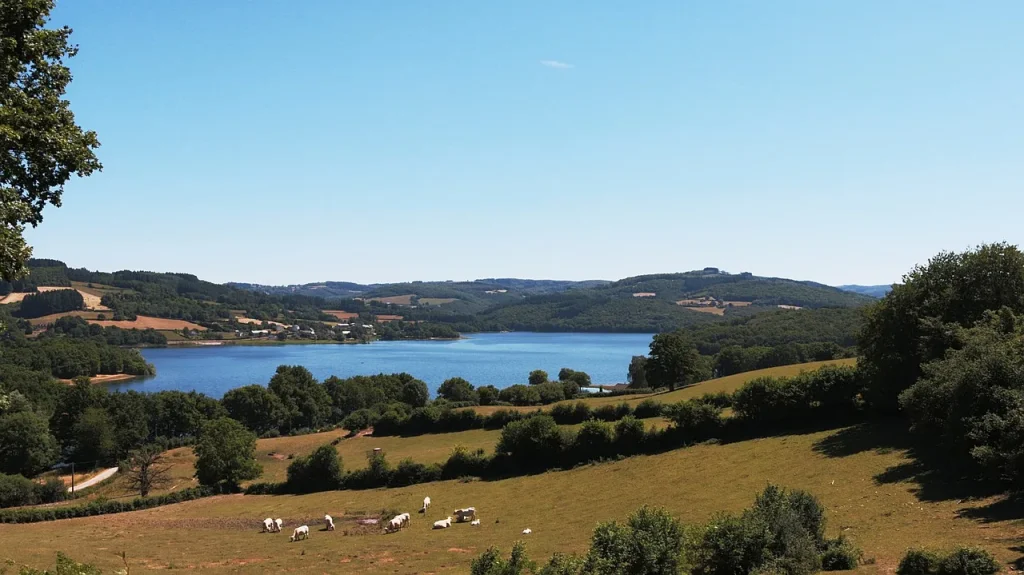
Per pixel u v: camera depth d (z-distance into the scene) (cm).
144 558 4041
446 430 8812
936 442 4275
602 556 2109
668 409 6234
